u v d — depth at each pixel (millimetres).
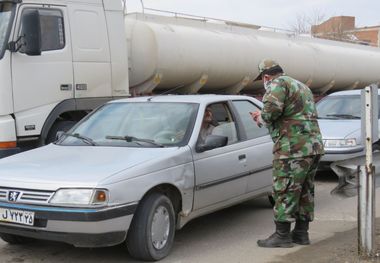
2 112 7797
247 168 6352
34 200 4730
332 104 11250
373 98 4844
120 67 9492
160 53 10375
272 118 5230
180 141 5645
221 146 5840
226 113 6469
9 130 7836
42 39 8320
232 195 6160
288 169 5281
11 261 5211
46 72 8328
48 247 5629
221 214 7086
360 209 4992
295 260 5102
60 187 4684
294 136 5242
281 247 5539
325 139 9633
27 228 4762
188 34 11180
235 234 6129
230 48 12031
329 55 15625
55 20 8500
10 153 7844
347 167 5121
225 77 12172
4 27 7938
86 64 8930
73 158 5340
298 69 14383
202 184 5637
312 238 5926
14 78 7926
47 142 8500
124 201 4730
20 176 4930
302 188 5527
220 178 5902
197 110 6020
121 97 9539
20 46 7941
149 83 10586
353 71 16812
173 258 5230
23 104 8039
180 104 6184
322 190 8859
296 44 14656
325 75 15609
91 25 9031
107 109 6508
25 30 7957
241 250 5500
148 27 10438
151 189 5059
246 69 12531
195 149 5629
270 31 14359
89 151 5562
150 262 5078
